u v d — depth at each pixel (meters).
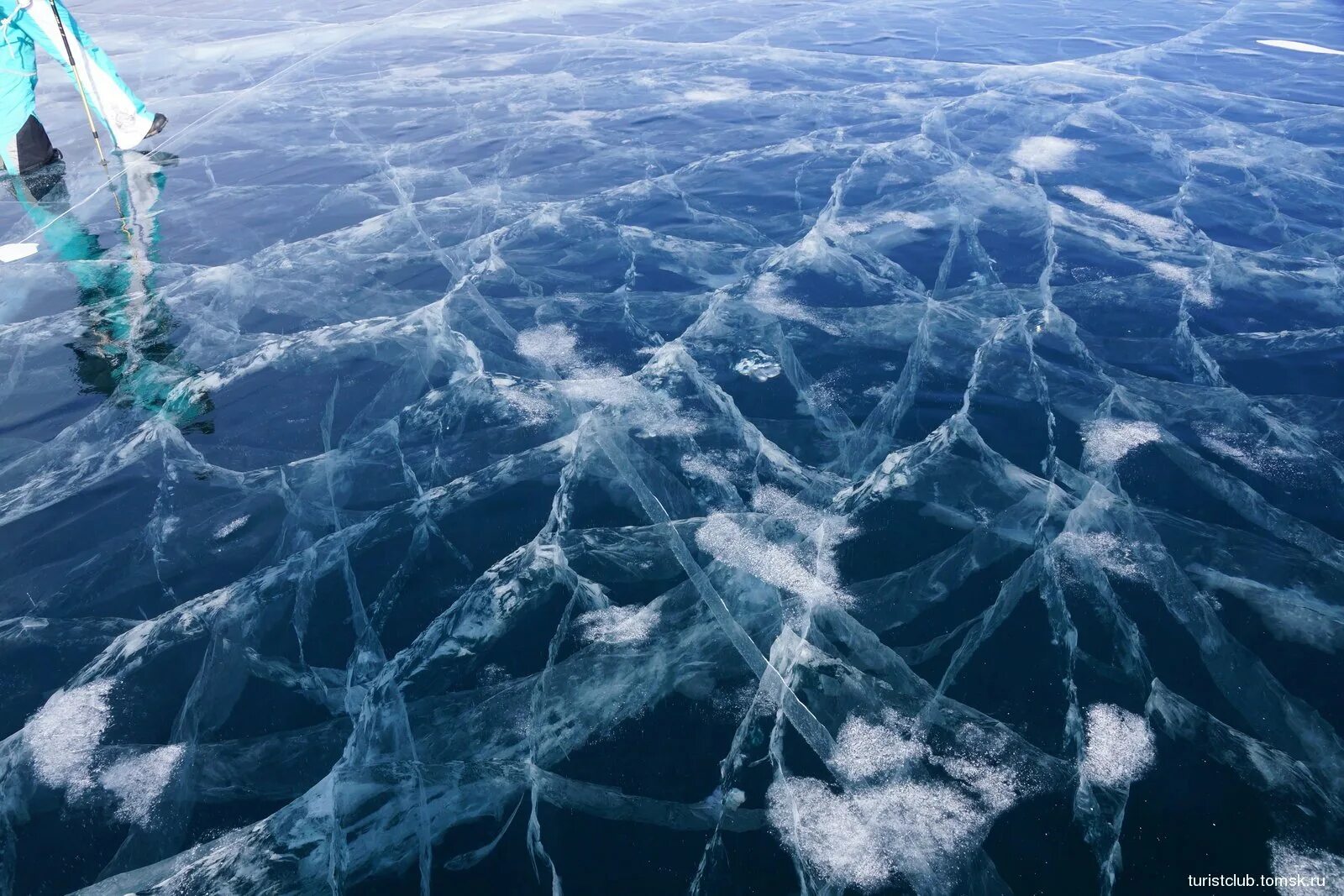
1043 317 3.53
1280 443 2.75
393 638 2.13
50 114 6.22
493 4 9.23
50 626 2.18
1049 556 2.32
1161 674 1.98
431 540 2.43
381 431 2.91
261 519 2.53
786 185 4.89
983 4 9.16
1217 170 4.94
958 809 1.70
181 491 2.64
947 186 4.80
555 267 4.02
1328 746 1.82
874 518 2.48
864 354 3.30
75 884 1.61
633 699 1.95
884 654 2.05
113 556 2.40
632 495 2.60
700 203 4.68
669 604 2.21
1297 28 8.02
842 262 4.02
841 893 1.55
